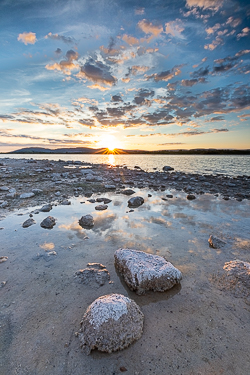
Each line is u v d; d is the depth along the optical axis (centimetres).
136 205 880
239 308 313
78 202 927
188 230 613
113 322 256
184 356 240
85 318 272
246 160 4294
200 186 1354
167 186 1362
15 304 318
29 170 2044
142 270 355
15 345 251
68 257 459
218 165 3161
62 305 318
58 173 1905
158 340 260
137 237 564
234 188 1280
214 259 455
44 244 519
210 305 320
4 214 743
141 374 219
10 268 414
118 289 358
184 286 366
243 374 221
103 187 1294
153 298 336
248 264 399
